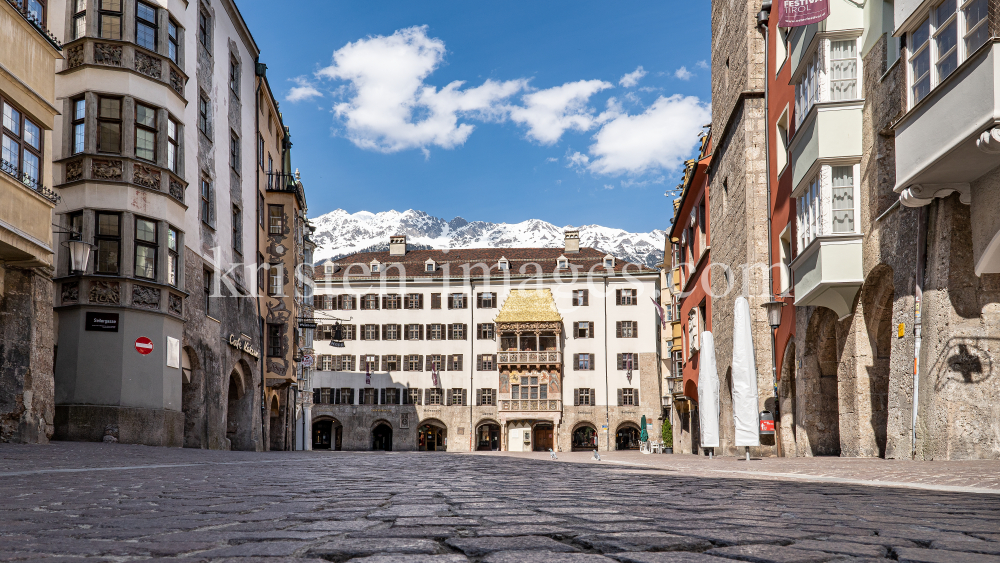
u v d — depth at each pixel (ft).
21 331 67.46
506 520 14.62
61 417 80.07
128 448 70.79
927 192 49.29
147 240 87.35
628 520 14.62
